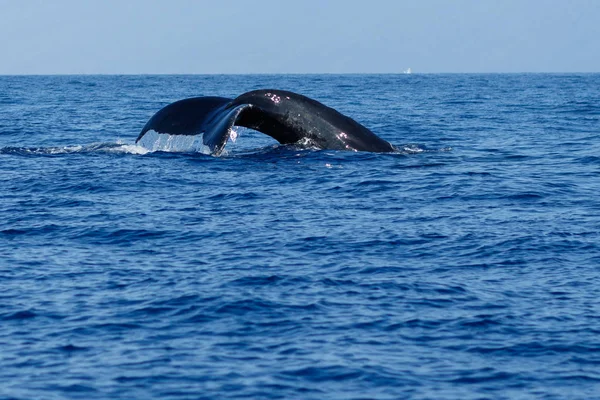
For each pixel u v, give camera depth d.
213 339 32.44
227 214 53.56
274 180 64.94
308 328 33.59
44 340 32.34
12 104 185.62
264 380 28.92
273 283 38.94
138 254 44.16
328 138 76.62
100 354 31.00
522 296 37.88
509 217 53.69
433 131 115.25
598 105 185.62
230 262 42.47
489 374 29.80
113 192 60.66
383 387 28.62
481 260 43.66
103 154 77.31
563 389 28.73
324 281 39.47
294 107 75.31
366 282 39.50
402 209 55.88
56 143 98.94
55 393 27.81
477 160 78.81
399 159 75.69
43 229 49.62
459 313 35.56
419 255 44.41
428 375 29.62
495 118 142.25
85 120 135.62
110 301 36.53
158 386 28.39
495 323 34.47
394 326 33.97
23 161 74.06
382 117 146.12
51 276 40.16
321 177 66.19
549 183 65.69
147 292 37.59
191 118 74.56
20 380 28.81
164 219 52.03
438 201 58.69
